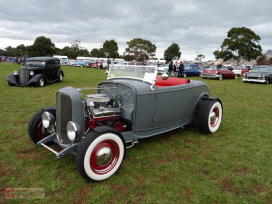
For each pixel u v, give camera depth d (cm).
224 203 235
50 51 6147
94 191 249
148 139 410
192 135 436
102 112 309
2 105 639
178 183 269
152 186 261
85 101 314
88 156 253
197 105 452
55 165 304
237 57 4653
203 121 422
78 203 229
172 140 408
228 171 299
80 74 1880
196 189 257
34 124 341
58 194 243
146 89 337
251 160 334
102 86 379
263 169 307
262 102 786
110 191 249
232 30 4578
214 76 1711
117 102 345
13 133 420
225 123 523
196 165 314
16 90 908
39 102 688
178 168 305
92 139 254
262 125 510
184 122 434
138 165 310
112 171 277
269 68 1501
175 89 380
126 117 330
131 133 335
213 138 422
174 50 6562
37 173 284
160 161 325
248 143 399
